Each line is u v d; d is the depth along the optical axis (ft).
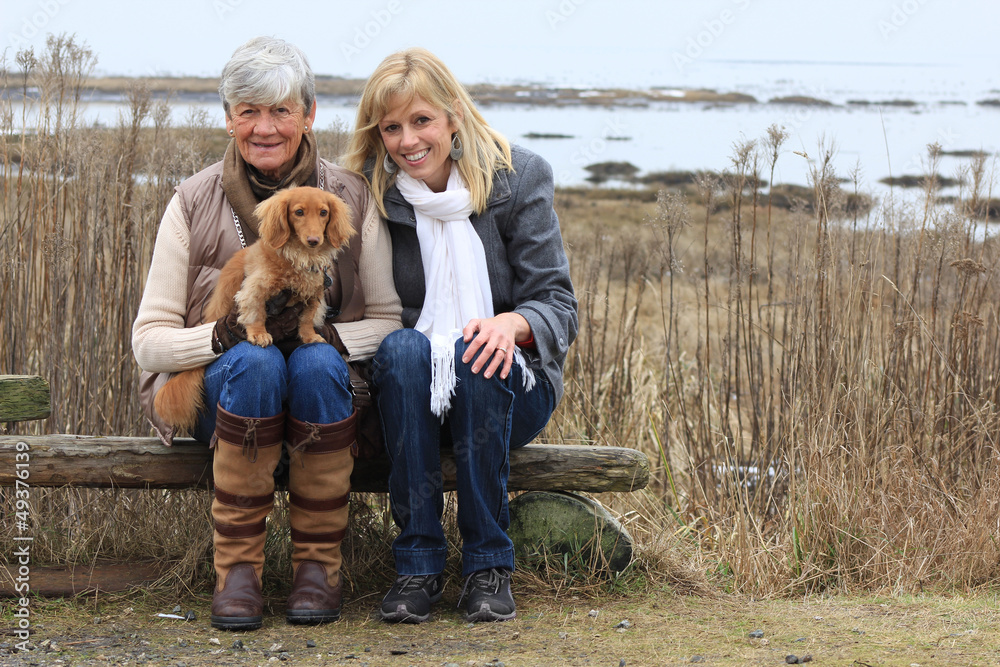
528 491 11.16
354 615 9.64
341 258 9.98
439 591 9.81
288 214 8.95
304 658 8.26
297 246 9.03
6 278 11.86
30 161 12.00
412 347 9.29
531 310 9.91
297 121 9.68
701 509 13.32
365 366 10.05
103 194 12.03
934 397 13.42
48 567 10.28
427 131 9.86
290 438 9.09
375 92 9.87
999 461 12.01
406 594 9.42
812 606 10.17
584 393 14.60
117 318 12.16
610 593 10.56
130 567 10.39
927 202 13.74
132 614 9.50
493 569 9.65
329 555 9.45
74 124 12.24
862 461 12.15
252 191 9.89
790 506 12.07
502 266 10.55
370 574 10.89
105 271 12.15
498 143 10.57
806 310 12.89
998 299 13.96
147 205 12.32
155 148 12.83
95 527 11.20
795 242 14.47
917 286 13.52
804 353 13.00
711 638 8.94
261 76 9.29
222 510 9.05
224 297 9.32
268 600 10.03
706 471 13.92
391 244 10.73
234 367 8.70
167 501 11.41
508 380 9.55
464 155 10.17
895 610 9.81
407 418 9.30
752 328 13.92
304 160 9.93
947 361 13.05
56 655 8.24
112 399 12.12
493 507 9.62
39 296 12.22
